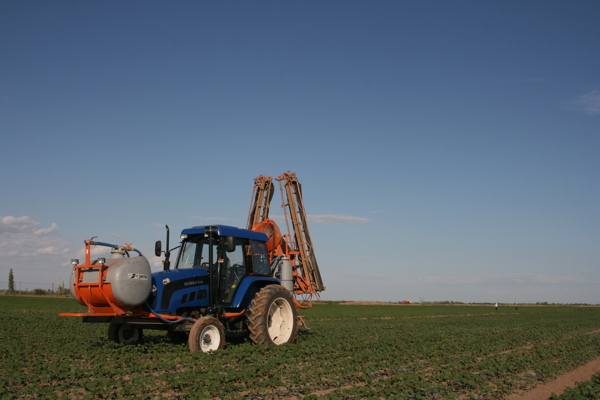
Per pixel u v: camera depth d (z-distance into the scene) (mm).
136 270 11141
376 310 56719
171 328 12070
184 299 12320
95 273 11078
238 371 9398
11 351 12141
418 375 9953
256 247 14398
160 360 10719
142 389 7996
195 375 8906
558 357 13898
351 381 9508
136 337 13664
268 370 9812
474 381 9617
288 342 13789
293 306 14133
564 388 9625
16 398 7598
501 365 11555
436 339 18234
